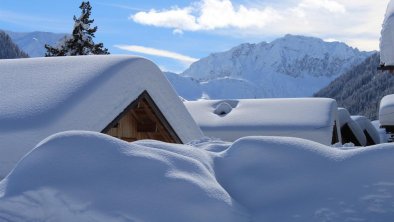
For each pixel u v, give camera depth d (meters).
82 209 3.87
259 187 4.58
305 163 4.76
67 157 4.29
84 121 9.50
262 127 24.84
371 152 4.65
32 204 3.96
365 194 4.25
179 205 3.96
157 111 12.04
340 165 4.64
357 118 32.56
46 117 9.04
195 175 4.36
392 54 18.80
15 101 9.58
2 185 4.20
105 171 4.17
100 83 10.11
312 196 4.37
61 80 10.10
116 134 12.18
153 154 4.45
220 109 27.58
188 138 12.91
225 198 4.22
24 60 11.81
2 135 8.73
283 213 4.23
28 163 4.31
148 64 11.45
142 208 3.89
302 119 24.59
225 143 6.72
